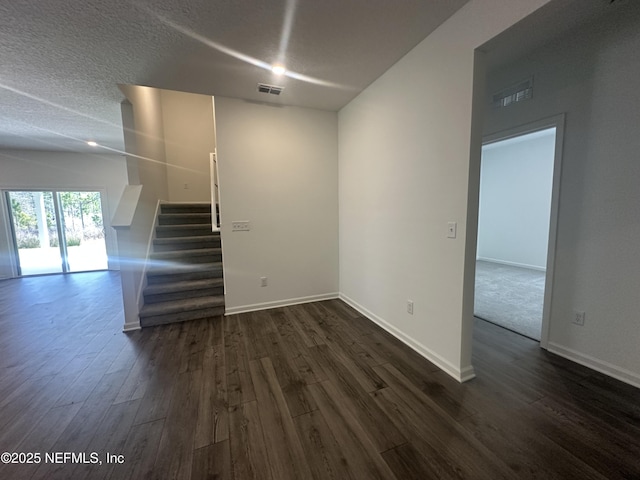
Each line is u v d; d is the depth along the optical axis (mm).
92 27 1872
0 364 2369
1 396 1959
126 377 2168
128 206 3105
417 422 1664
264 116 3367
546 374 2113
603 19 1961
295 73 2633
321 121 3645
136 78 2643
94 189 6211
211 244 4145
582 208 2176
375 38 2125
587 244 2160
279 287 3670
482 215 6715
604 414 1690
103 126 4180
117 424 1686
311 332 2918
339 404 1831
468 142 1863
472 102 1819
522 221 5941
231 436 1583
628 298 1964
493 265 6105
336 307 3645
